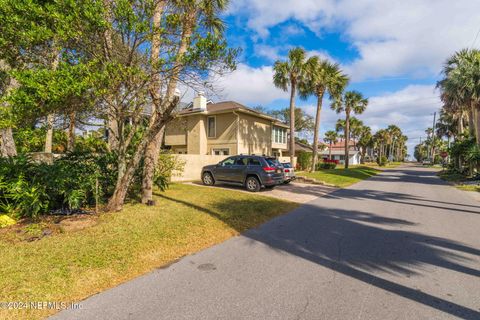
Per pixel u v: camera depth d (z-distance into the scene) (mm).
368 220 7145
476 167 18906
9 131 7859
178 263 4234
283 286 3473
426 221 7051
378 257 4512
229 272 3895
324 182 16031
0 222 5375
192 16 6289
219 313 2865
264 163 12023
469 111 21672
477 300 3160
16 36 4590
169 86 6566
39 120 6270
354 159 65062
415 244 5184
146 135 6660
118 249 4562
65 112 5543
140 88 5859
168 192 10422
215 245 5105
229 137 22031
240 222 6625
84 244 4672
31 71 4656
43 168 6039
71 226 5574
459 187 14820
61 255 4191
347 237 5637
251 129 23453
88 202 7258
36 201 5621
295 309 2947
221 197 9719
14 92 4676
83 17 4730
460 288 3445
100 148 11914
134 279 3662
